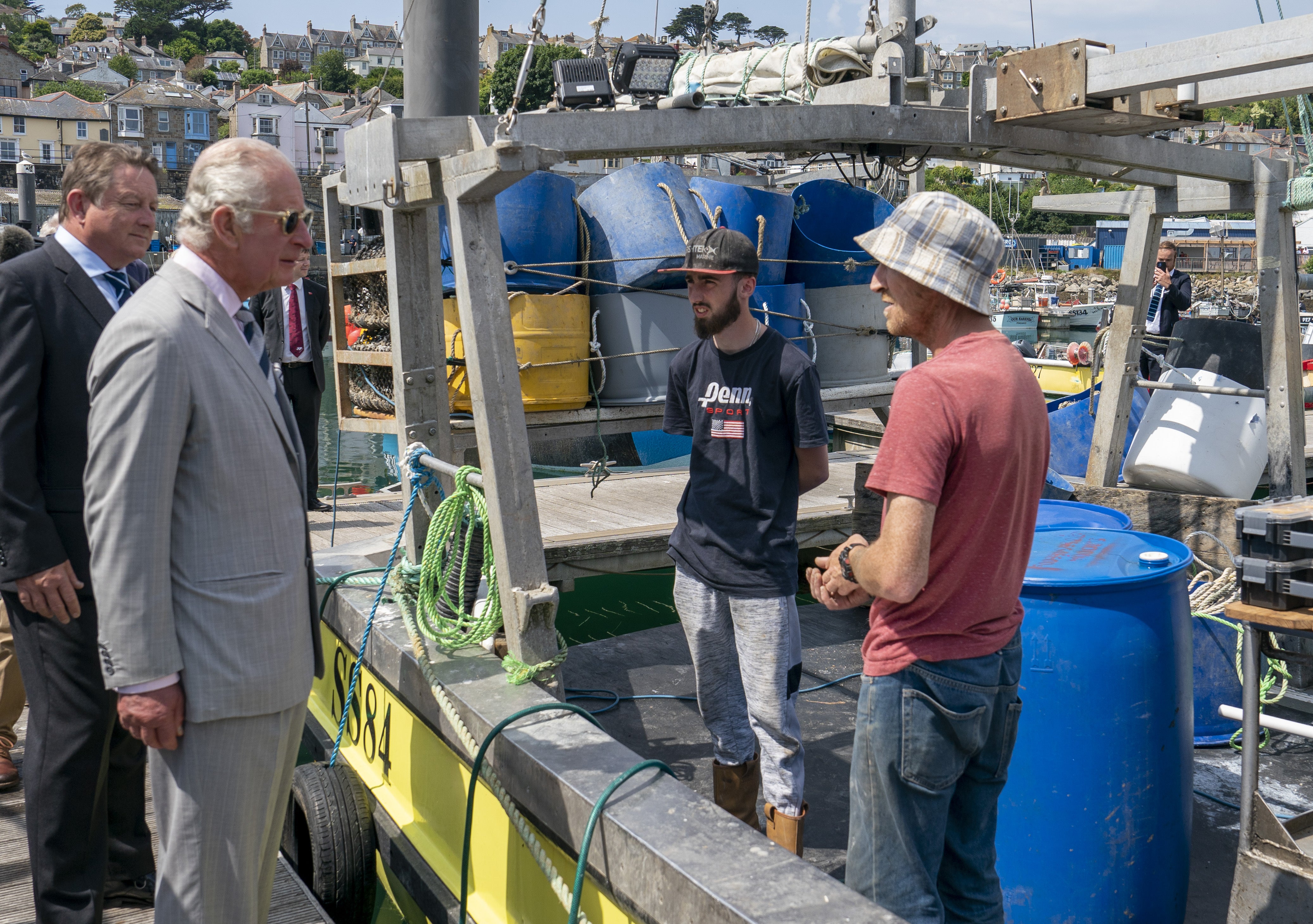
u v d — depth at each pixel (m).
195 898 2.07
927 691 1.96
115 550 1.90
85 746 2.51
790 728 2.88
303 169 81.31
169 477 1.92
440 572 3.46
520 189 4.55
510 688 3.00
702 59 5.62
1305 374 12.35
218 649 2.00
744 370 2.85
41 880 2.51
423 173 3.08
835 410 5.30
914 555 1.86
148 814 3.53
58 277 2.54
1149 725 2.53
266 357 2.18
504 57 61.31
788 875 2.00
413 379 3.49
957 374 1.90
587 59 4.95
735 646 3.02
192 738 2.03
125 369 1.89
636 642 5.09
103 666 1.96
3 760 3.59
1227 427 4.57
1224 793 3.44
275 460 2.08
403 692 3.36
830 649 4.95
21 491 2.42
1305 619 2.28
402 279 3.43
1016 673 2.07
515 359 3.02
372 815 3.49
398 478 9.59
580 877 2.25
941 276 1.95
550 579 5.54
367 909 3.40
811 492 7.20
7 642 3.49
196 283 2.01
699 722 4.11
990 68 3.99
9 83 101.19
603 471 4.88
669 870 2.05
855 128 3.80
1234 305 26.86
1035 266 68.69
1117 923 2.57
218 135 79.81
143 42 151.50
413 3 4.97
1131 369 4.85
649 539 5.78
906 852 2.02
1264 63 3.08
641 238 4.72
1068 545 2.81
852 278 5.38
